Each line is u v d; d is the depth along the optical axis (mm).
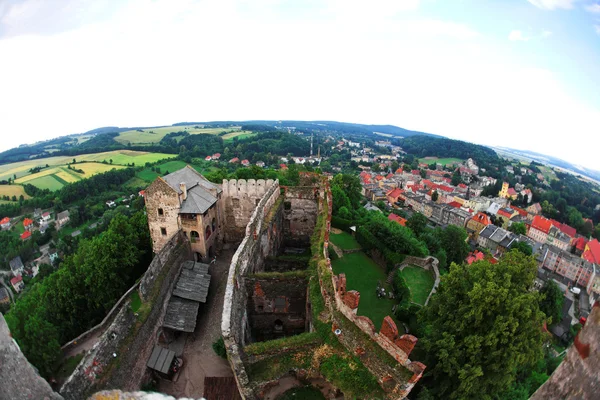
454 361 24562
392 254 46469
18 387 7516
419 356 28953
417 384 27203
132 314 27453
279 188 48312
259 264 35094
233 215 49531
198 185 45531
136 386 26188
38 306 36219
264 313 31625
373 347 20641
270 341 23219
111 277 37812
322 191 47500
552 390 6191
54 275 40312
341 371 21125
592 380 5180
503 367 24453
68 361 27516
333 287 25219
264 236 37500
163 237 42188
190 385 28031
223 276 41500
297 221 49062
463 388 23875
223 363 30016
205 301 35688
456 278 27391
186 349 31422
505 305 24078
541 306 63562
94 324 37406
